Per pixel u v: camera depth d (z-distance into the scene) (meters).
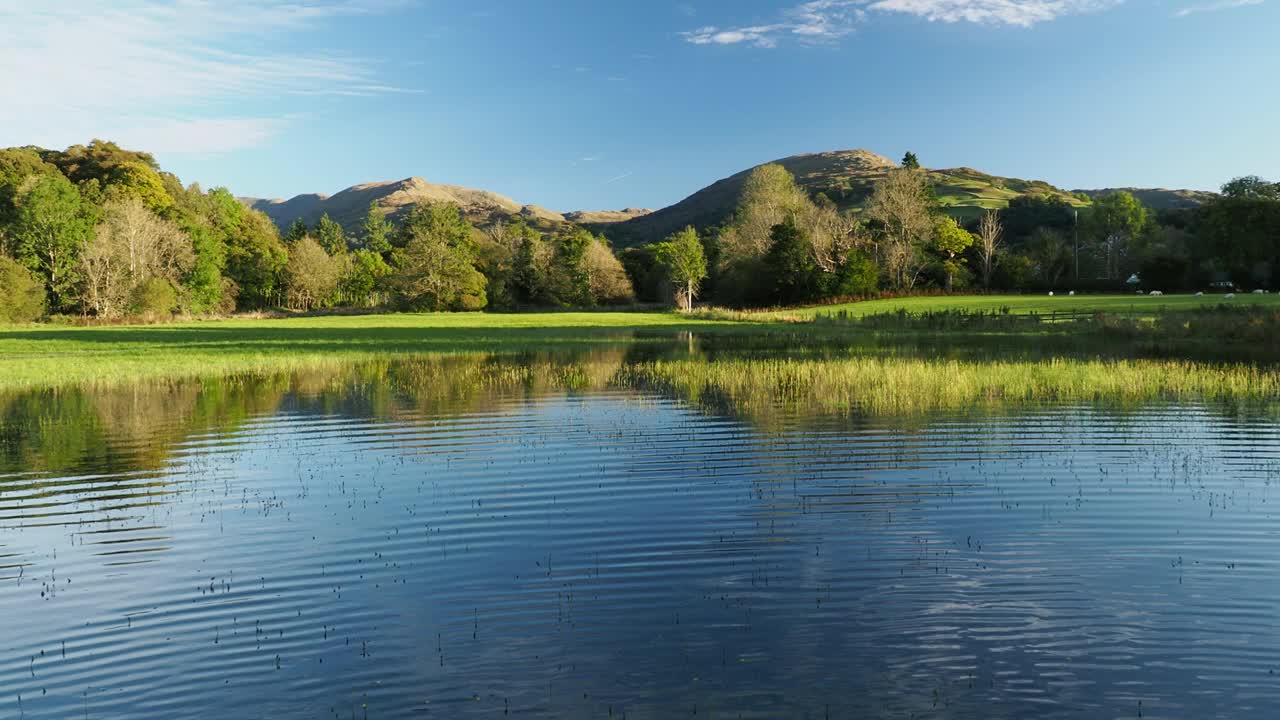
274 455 22.12
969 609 11.47
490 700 9.34
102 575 13.45
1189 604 11.58
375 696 9.52
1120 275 130.88
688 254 131.25
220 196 150.38
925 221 121.88
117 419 28.03
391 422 26.84
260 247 144.00
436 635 11.02
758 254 124.50
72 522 16.27
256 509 17.03
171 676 10.12
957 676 9.70
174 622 11.63
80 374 41.91
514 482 18.73
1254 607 11.45
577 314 113.69
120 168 128.25
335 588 12.75
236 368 44.91
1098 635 10.69
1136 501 16.47
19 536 15.44
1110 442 21.83
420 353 54.41
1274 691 9.32
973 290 119.44
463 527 15.57
